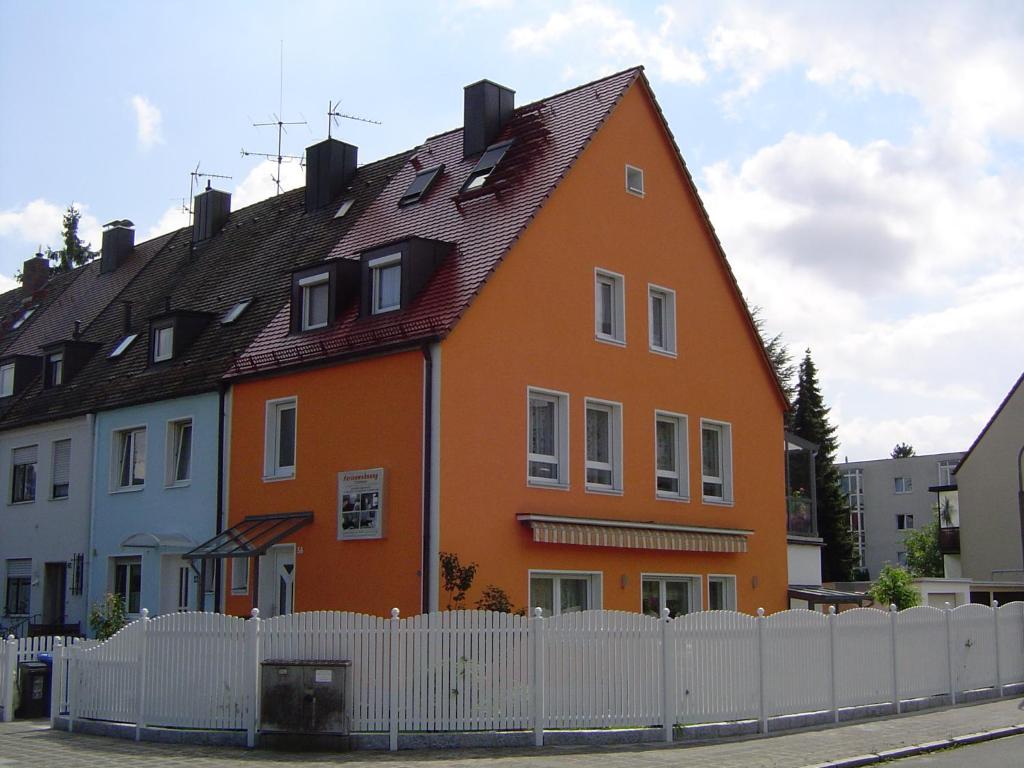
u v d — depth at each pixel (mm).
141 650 16156
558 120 25250
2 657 18625
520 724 15453
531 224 22156
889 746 15742
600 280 24078
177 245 36438
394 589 20188
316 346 22625
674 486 25125
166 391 26344
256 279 28844
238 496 23922
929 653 20891
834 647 18672
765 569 26906
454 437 20203
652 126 25719
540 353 22062
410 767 13602
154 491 26531
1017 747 16375
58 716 17203
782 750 15250
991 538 50188
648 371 24578
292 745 14906
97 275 39375
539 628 15578
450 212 24281
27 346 37500
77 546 28891
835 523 57875
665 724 15977
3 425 32375
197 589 24562
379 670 15219
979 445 51156
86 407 29094
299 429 22719
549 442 22312
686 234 26266
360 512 20922
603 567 22594
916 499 77812
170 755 14477
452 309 20656
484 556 20344
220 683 15539
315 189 30672
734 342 27234
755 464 27203
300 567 22047
